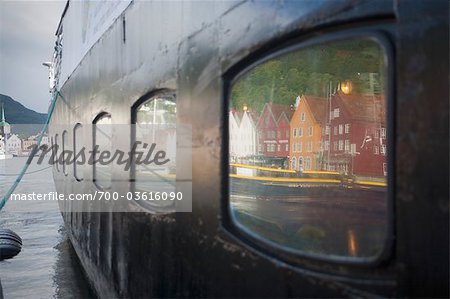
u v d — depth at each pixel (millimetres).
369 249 2477
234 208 3992
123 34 5258
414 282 2170
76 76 8695
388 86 2260
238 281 3070
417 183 2154
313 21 2598
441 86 2107
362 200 5305
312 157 6684
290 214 4289
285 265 2715
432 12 2145
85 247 7812
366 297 2320
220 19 3307
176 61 3885
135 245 4730
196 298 3502
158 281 4152
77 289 9883
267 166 6281
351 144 6562
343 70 5586
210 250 3332
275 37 2832
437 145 2107
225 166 3270
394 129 2238
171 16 4000
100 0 6422
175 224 3809
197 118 3541
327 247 2705
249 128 5855
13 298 9500
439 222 2104
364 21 2398
